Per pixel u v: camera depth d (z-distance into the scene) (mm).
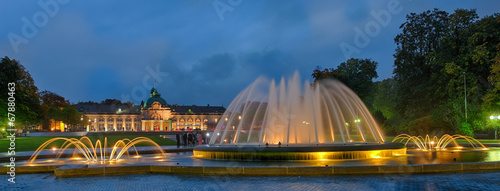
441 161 19016
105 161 21969
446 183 13234
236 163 19094
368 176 14969
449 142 39625
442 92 58781
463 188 12312
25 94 67000
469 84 54375
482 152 26094
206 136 50594
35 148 34188
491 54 53438
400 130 62781
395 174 15375
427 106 62719
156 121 178500
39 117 73562
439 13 61938
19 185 14312
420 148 31531
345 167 15414
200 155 22891
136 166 17000
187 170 16469
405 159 20031
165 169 16859
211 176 15672
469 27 57062
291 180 14312
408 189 12289
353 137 53875
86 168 16438
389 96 96812
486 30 54000
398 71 65750
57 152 28359
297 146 20297
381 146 21297
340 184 13344
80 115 136875
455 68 53969
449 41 57562
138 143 45438
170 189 13078
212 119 189625
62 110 127625
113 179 15367
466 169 15961
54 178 15859
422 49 63000
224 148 20906
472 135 50688
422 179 14141
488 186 12570
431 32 61812
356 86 70688
